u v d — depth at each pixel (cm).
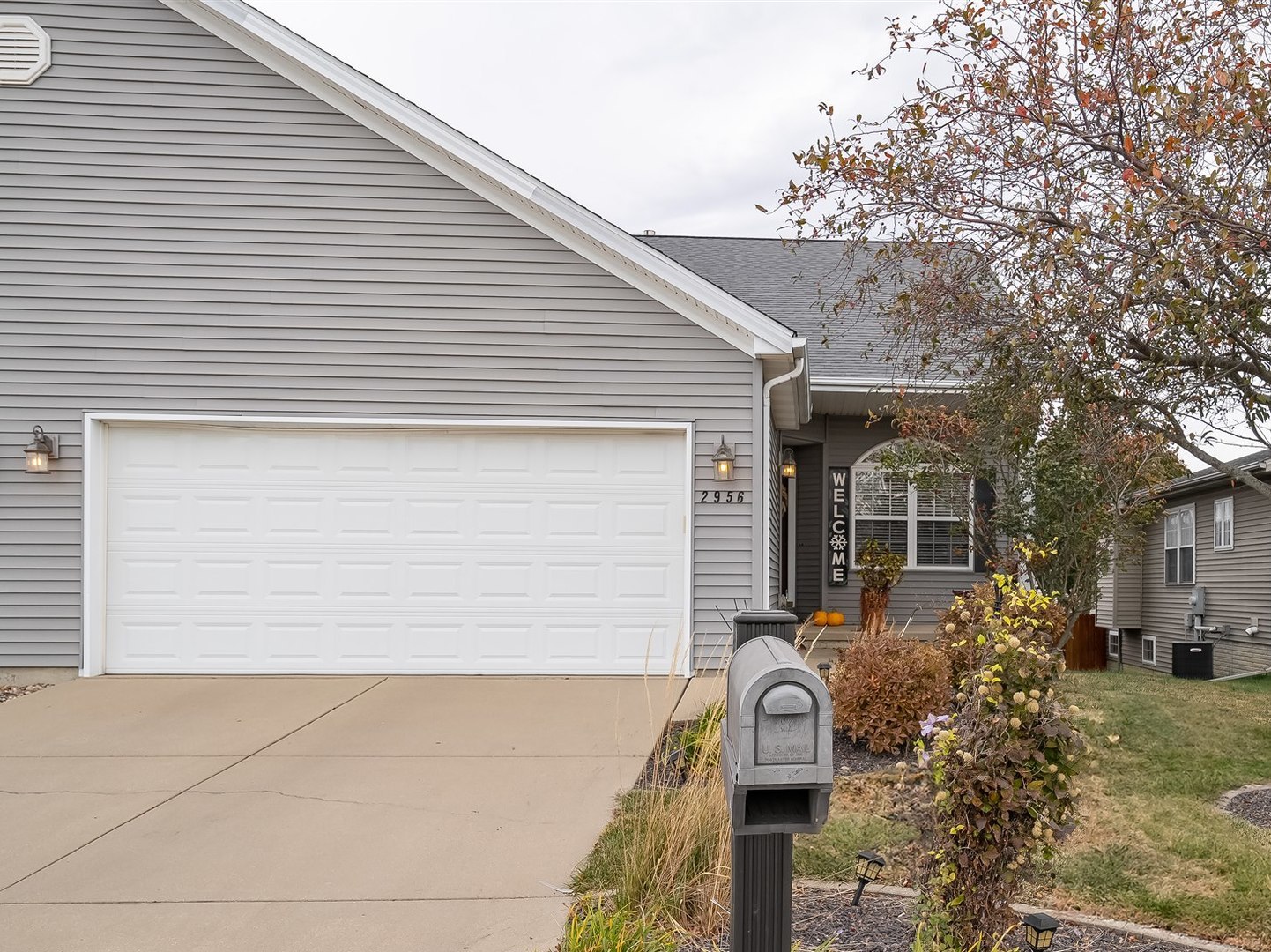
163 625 820
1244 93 496
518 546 830
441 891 375
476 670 823
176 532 825
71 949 328
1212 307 478
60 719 666
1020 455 766
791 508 1410
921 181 582
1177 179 489
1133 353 542
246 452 830
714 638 820
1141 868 391
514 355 831
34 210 824
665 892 345
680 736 602
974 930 292
